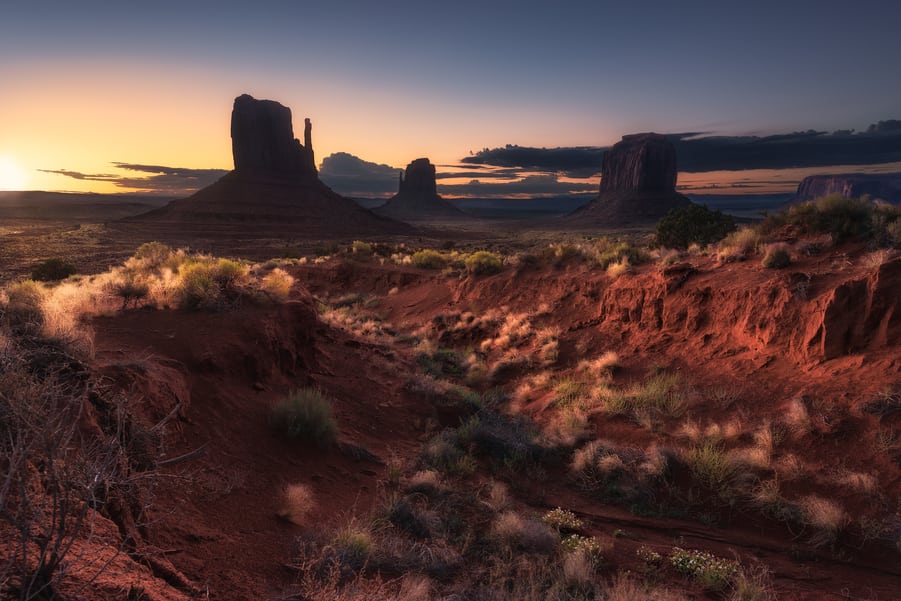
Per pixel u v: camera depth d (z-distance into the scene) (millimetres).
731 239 16422
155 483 4059
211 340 9297
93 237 117188
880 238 12312
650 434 9961
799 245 13773
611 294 17234
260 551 5027
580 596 5090
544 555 5980
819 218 14234
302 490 6449
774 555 6426
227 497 5918
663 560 6180
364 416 10852
